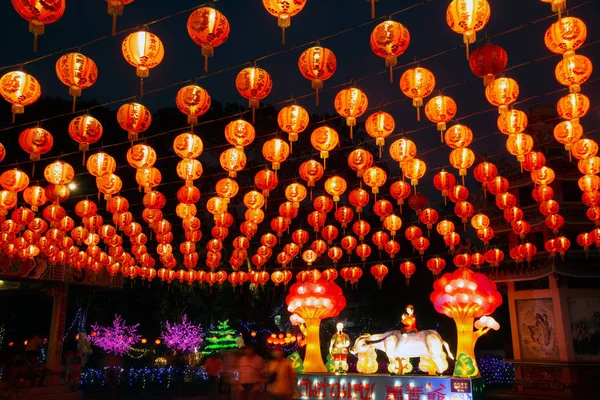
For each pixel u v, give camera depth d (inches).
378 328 1366.9
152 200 519.2
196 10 261.0
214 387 549.6
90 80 293.9
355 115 345.4
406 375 536.7
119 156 982.4
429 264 658.8
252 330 1261.1
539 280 810.8
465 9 255.0
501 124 376.2
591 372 765.3
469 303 549.3
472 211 542.0
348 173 1033.5
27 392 694.5
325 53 298.4
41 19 227.5
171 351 1221.7
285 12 245.3
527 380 810.8
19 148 888.9
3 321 1229.1
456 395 512.1
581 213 802.8
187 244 648.4
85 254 676.1
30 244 597.0
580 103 338.0
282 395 430.6
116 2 218.1
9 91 303.6
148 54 278.2
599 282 796.0
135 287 1301.7
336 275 697.0
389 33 276.7
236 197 1080.2
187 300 1254.3
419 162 446.9
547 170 483.8
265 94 317.4
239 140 384.2
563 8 239.6
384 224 576.4
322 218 588.1
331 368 592.1
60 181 430.9
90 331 1318.9
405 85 320.5
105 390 964.0
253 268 1157.1
